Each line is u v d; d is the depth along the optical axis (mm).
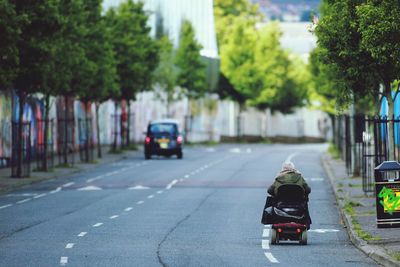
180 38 175125
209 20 198000
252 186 68438
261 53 190625
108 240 37594
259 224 44219
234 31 191875
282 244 36750
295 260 31438
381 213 39594
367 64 48688
